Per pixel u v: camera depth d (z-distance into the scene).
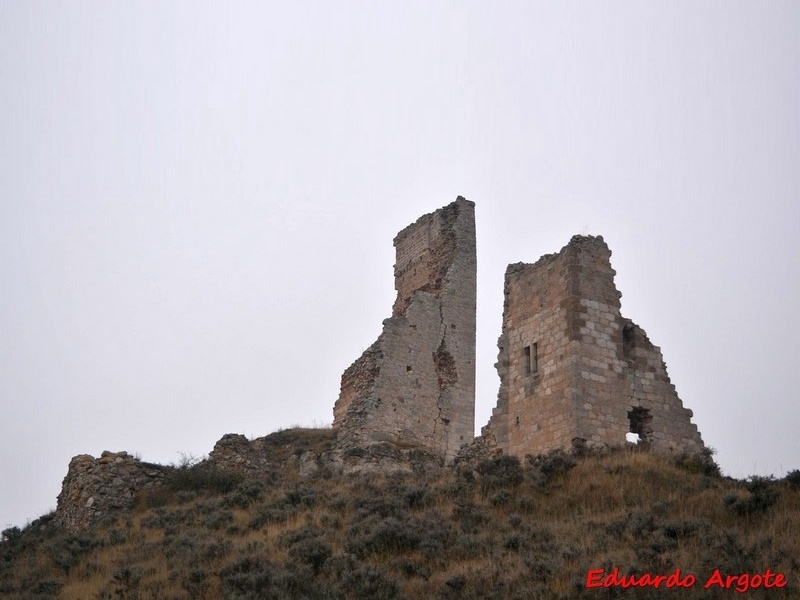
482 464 35.22
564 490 32.31
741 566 23.61
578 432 35.28
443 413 48.28
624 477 32.22
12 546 38.50
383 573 25.72
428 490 34.19
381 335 48.16
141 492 42.22
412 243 54.16
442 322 49.88
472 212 52.66
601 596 23.22
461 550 27.59
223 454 45.41
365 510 32.72
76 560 33.66
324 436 48.34
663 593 22.83
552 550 26.81
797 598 21.83
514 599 23.52
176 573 28.58
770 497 28.58
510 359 39.41
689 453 35.97
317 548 27.92
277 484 41.94
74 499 42.47
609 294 37.78
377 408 46.41
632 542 26.83
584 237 38.25
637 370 37.19
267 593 24.83
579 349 36.34
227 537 33.38
